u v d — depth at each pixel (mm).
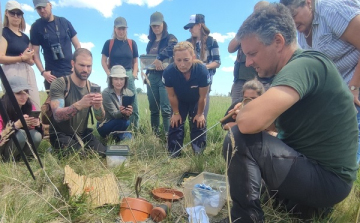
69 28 4586
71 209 2029
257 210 1698
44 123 3771
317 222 1854
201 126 3643
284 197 2010
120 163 3092
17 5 3926
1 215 1874
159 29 4680
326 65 1611
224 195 2137
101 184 2387
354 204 2018
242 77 3896
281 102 1480
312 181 1695
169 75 3502
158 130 4477
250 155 1660
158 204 2227
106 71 5000
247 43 1688
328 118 1655
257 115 1508
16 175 2553
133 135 4164
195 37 4375
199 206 2002
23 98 3203
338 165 1725
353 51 2410
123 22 4812
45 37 4336
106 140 4281
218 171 2938
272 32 1598
